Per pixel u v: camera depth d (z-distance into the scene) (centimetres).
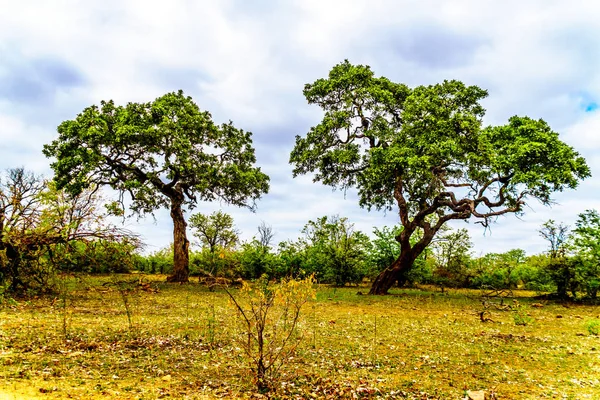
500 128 2347
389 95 2478
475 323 1405
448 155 2180
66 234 1432
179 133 2605
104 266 1611
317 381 684
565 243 2462
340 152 2544
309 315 1454
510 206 2355
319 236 3662
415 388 673
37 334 908
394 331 1193
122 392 573
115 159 2659
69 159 2345
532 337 1148
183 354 810
